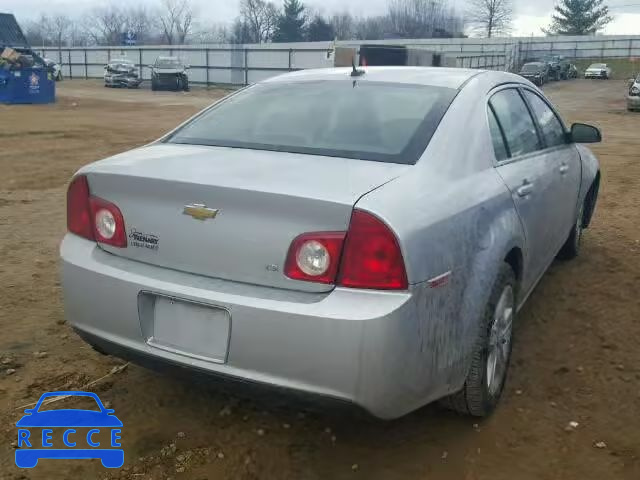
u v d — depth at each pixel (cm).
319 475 293
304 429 327
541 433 327
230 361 268
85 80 5059
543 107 473
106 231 302
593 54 7219
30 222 712
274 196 259
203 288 272
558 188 444
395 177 281
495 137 361
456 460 305
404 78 377
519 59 6712
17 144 1374
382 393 254
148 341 288
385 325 247
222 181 271
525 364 398
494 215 320
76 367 383
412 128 322
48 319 449
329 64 3441
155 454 305
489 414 338
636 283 539
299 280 259
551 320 464
